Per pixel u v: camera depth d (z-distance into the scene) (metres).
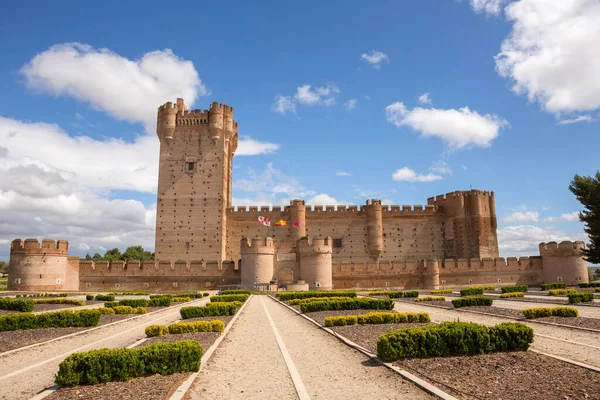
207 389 9.98
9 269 52.03
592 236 50.88
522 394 9.00
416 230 69.94
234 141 73.50
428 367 11.17
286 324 21.20
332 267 59.31
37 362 13.48
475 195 68.88
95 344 16.34
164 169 66.31
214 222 64.38
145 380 10.33
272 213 68.19
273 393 9.70
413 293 39.12
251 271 54.56
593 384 9.55
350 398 9.21
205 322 18.53
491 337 12.63
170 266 56.59
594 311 23.64
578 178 52.41
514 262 61.44
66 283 54.56
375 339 15.45
